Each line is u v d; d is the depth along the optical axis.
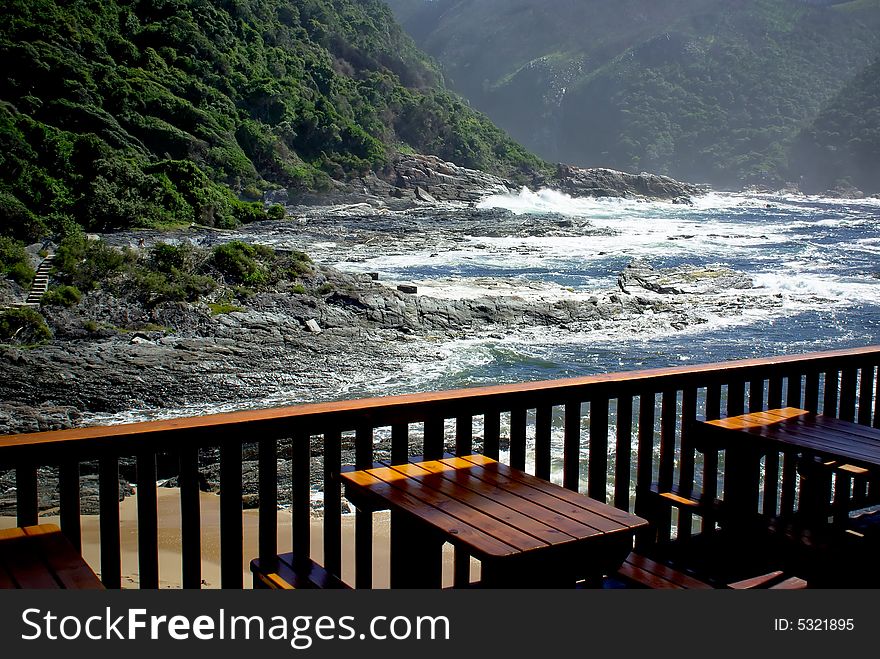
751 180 168.00
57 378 18.02
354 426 2.90
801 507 3.61
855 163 160.00
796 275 37.00
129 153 61.59
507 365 20.94
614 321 26.08
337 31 116.69
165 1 86.31
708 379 3.64
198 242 45.06
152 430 2.54
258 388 18.48
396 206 78.06
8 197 40.88
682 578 2.84
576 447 3.31
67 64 65.19
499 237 51.25
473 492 2.64
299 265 27.06
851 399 4.15
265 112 82.88
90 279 24.03
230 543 2.73
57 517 10.40
